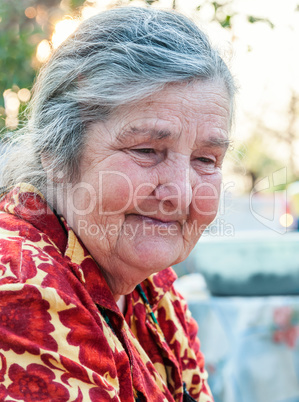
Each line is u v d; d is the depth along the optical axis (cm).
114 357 86
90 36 91
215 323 223
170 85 88
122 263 94
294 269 224
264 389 221
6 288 75
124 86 86
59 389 72
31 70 231
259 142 803
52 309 77
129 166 88
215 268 226
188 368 124
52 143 94
